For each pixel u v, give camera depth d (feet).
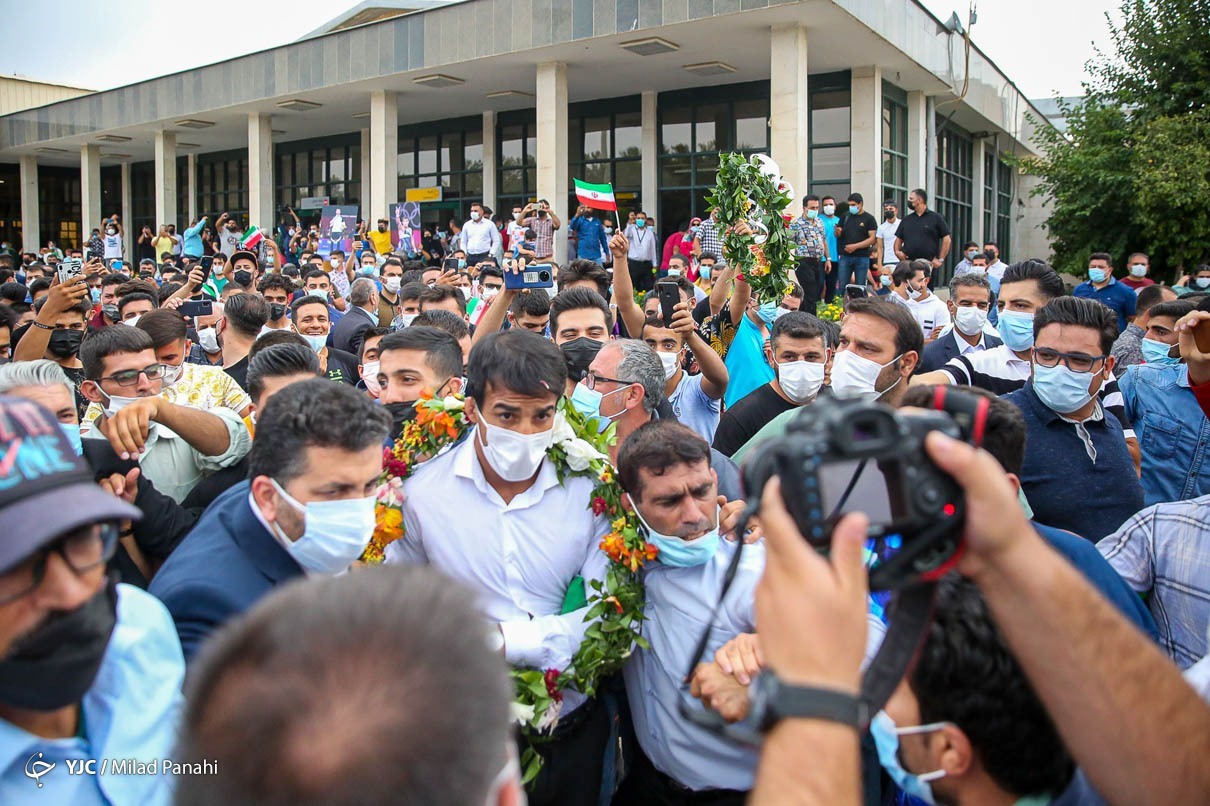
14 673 5.03
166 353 14.92
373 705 2.89
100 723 5.93
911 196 48.91
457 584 3.46
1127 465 11.93
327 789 2.77
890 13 50.93
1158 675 4.27
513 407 8.91
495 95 65.31
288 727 2.85
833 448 3.83
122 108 81.66
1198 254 56.95
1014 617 4.27
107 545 5.35
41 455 5.04
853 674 3.71
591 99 66.69
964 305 19.76
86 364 12.37
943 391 4.49
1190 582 8.58
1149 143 58.70
